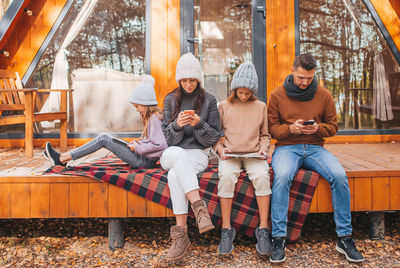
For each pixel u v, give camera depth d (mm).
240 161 2154
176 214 1997
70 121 4004
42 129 3967
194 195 1950
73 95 3990
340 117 4098
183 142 2209
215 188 2123
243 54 4004
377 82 4082
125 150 2266
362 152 3197
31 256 2100
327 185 2170
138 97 2168
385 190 2244
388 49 4055
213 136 2121
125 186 2145
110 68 3988
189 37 3932
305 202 2141
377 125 4117
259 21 3939
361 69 4074
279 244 1975
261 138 2207
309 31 4012
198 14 3957
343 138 4016
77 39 3947
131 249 2225
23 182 2188
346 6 4012
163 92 3938
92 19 3939
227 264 1993
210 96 2221
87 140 3945
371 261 2002
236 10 3975
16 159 2986
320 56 4043
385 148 3475
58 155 2307
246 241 2309
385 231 2465
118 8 3932
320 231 2498
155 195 2129
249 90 2078
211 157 2518
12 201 2191
